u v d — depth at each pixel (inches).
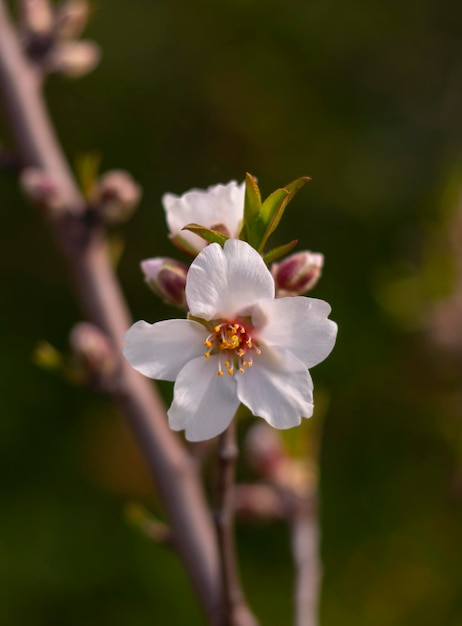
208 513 18.6
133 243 42.0
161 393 36.2
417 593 34.6
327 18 45.8
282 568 35.4
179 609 33.5
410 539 35.5
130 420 18.8
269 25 45.2
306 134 44.3
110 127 43.4
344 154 44.0
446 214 29.2
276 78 45.0
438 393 35.1
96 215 19.5
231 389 15.0
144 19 44.4
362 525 36.0
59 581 34.6
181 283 15.5
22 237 42.3
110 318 19.5
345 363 38.3
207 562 18.2
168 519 18.4
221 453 15.6
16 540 35.0
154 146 43.6
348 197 42.9
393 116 45.6
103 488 36.9
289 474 20.2
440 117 45.7
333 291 40.5
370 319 39.3
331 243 41.9
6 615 33.6
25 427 37.6
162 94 44.2
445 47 46.9
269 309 15.0
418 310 30.3
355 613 34.5
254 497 20.1
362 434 37.4
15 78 20.2
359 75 45.8
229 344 15.0
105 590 34.6
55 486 36.7
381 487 36.5
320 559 35.3
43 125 20.3
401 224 42.7
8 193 42.5
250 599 34.4
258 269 14.9
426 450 36.3
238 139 44.3
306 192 42.8
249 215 15.0
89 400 38.3
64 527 35.6
